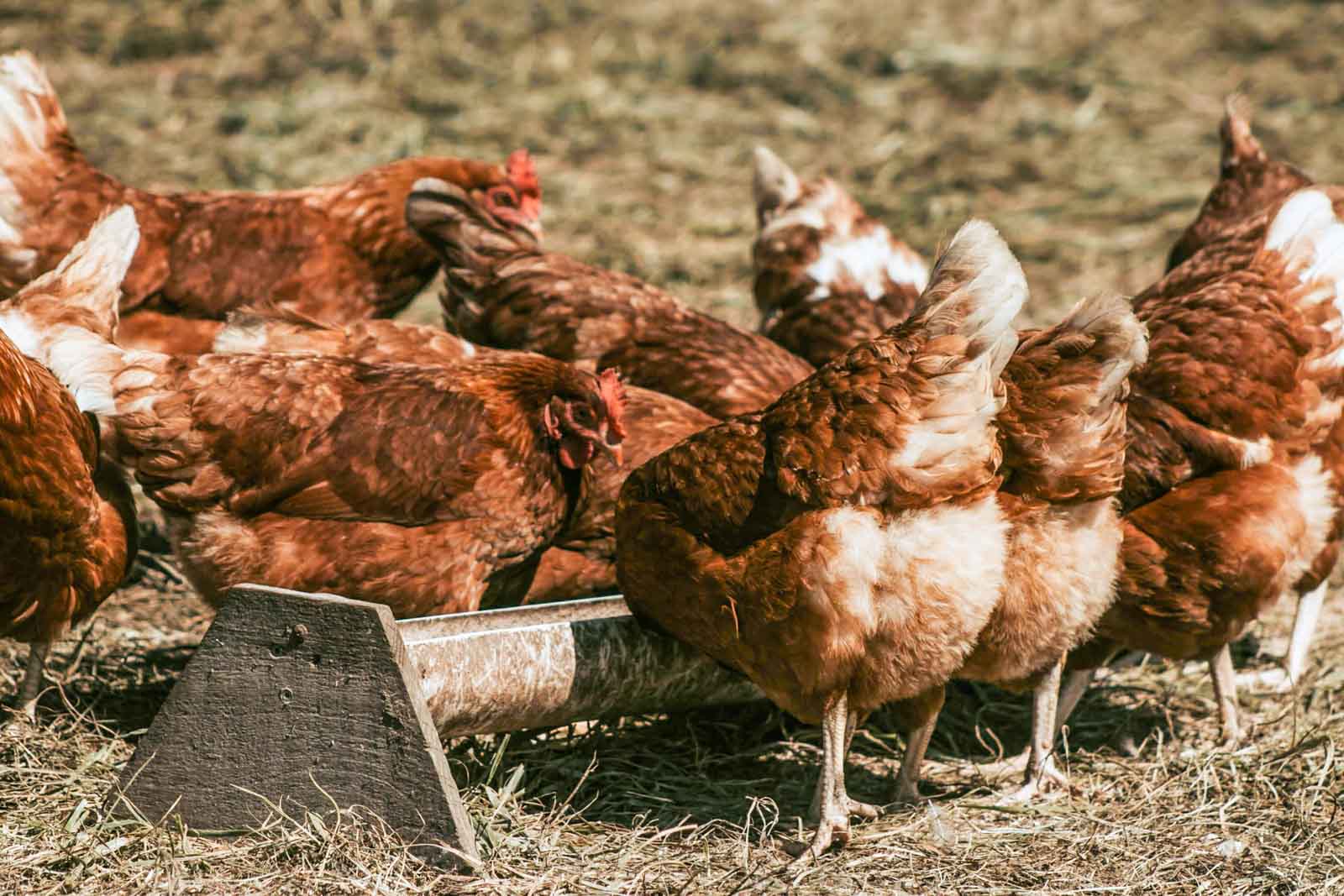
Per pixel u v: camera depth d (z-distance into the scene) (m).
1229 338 5.63
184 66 13.98
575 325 6.92
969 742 5.88
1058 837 4.82
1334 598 7.33
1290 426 5.66
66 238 7.30
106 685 5.67
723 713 5.88
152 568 7.03
